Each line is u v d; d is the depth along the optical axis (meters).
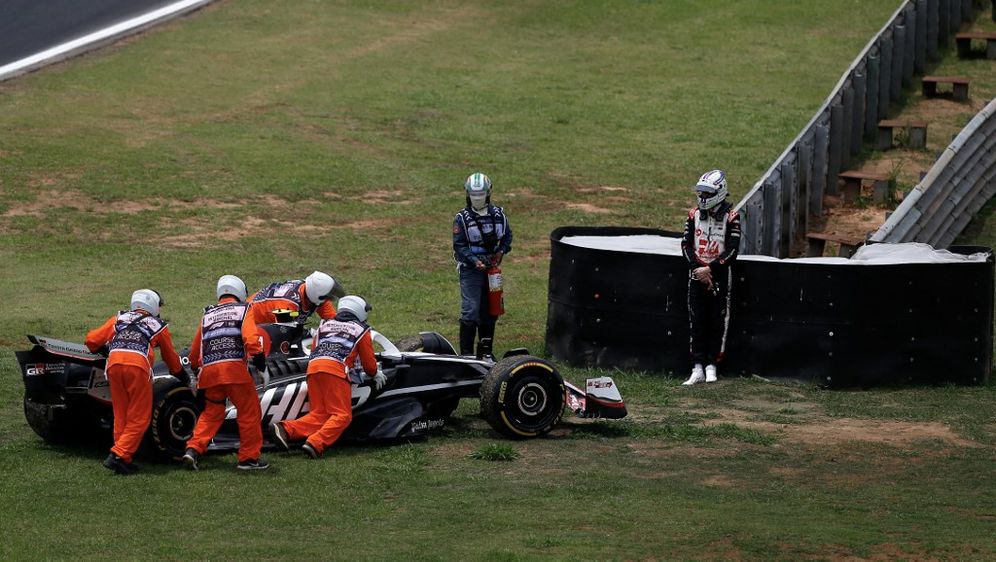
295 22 146.00
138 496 34.28
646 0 159.50
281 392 40.03
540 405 41.66
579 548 28.89
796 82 126.88
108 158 96.94
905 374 49.50
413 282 71.94
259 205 88.50
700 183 49.22
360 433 40.84
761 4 156.38
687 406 46.59
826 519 31.69
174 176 93.75
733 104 119.31
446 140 107.75
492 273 50.25
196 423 38.22
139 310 37.25
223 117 111.25
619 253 51.91
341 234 82.81
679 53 138.75
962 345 49.78
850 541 29.08
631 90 124.69
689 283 50.34
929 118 101.62
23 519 31.88
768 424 43.78
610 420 43.91
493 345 57.81
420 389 42.41
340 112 114.81
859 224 80.06
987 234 77.44
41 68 121.81
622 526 31.09
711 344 50.72
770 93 123.06
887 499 34.09
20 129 102.69
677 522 31.28
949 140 96.56
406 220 86.81
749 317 50.34
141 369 36.69
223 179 93.88
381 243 81.00
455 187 95.12
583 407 42.47
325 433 38.84
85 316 61.56
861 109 92.00
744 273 50.28
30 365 38.88
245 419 37.06
